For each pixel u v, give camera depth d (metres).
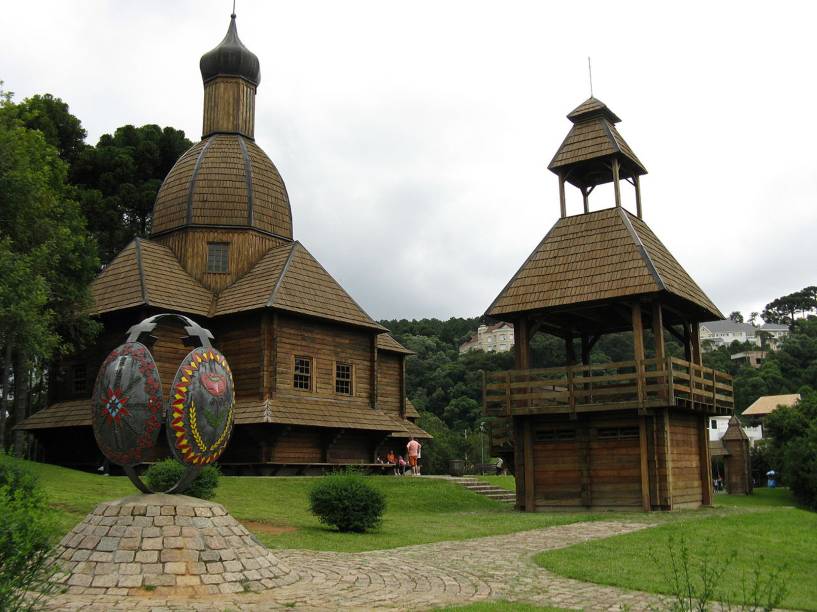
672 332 29.27
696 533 17.23
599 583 11.72
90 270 30.48
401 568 12.77
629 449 23.83
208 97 37.75
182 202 34.78
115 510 11.03
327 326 32.91
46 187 28.77
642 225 26.92
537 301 25.20
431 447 77.50
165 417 11.50
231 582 10.41
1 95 28.64
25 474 15.82
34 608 8.77
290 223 37.16
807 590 12.26
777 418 54.59
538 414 24.73
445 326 175.25
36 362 36.47
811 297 194.62
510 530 18.69
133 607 9.22
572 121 27.91
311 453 30.95
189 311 31.06
